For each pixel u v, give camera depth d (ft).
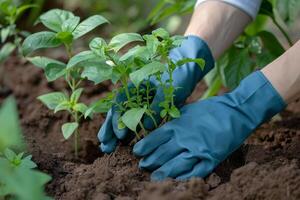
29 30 12.51
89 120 7.72
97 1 13.15
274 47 7.83
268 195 5.05
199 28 6.50
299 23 11.12
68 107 6.15
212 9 6.60
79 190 5.47
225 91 9.08
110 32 12.63
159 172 5.62
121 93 5.92
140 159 5.94
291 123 7.64
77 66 6.05
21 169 4.74
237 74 7.48
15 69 9.95
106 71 5.47
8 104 4.30
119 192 5.44
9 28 8.27
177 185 5.33
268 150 6.30
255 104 5.75
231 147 5.66
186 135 5.63
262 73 5.84
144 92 5.90
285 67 5.74
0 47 10.74
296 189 5.01
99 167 5.88
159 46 5.40
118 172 5.75
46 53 11.01
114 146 6.12
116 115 5.87
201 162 5.53
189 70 6.16
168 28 11.96
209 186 5.43
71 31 5.81
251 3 6.68
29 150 6.26
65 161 6.34
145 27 12.54
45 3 13.34
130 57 5.47
